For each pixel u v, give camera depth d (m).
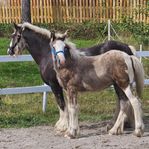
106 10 26.23
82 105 15.11
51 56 12.34
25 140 11.76
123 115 12.12
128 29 23.59
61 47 11.48
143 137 11.81
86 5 26.42
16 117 13.72
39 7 26.84
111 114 14.33
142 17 24.72
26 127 13.07
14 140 11.77
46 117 13.94
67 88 11.80
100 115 14.20
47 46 12.45
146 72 18.23
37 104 15.28
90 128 12.89
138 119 11.74
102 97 16.05
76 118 11.82
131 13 25.44
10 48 12.74
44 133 12.40
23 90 14.05
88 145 11.17
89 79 11.74
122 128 12.08
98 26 24.92
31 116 13.88
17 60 14.19
